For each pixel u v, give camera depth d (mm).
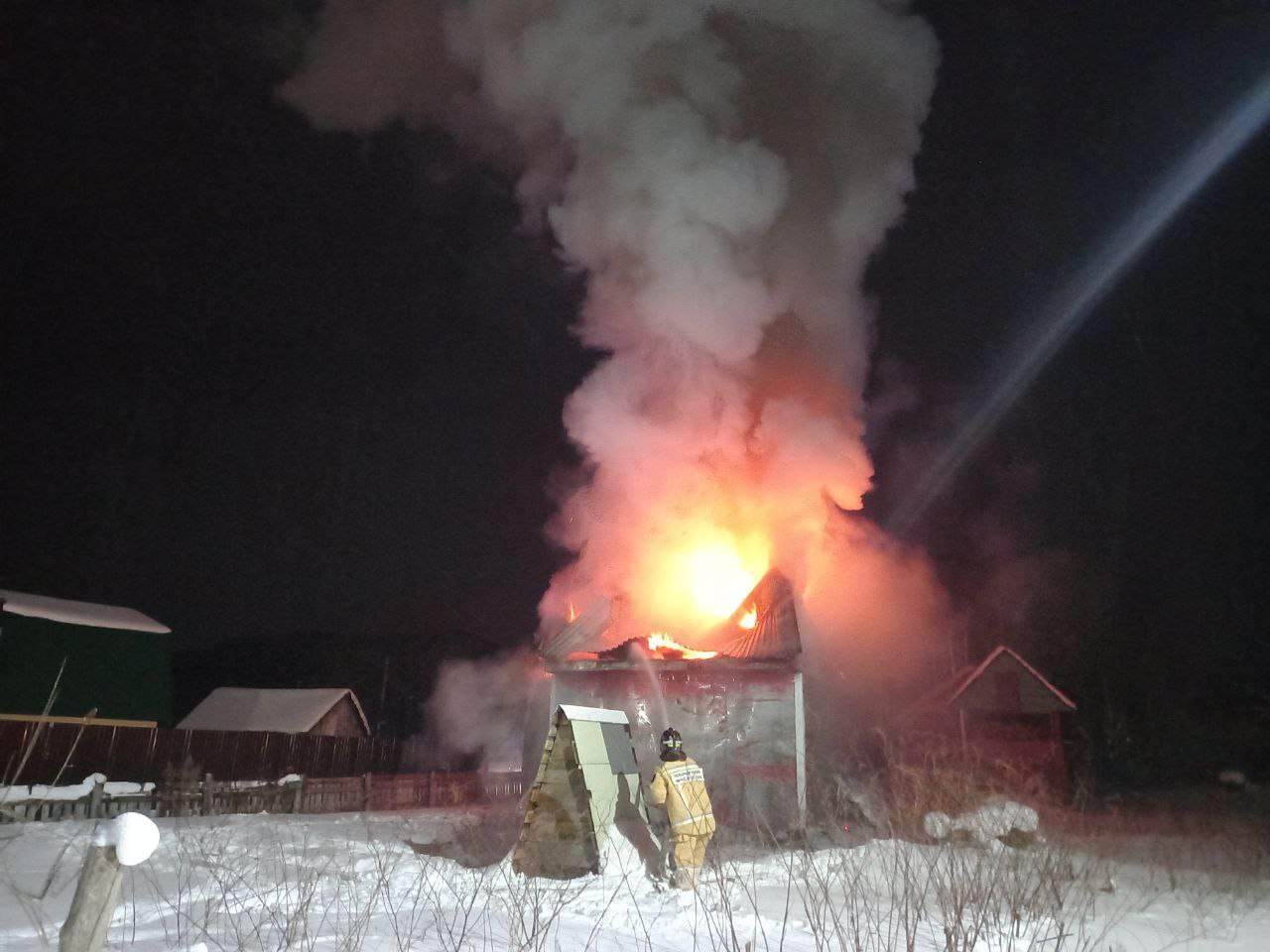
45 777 16328
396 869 7844
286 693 28156
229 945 5090
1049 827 11383
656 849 8141
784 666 12367
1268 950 6086
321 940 5289
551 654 13383
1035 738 25391
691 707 12500
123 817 2990
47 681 19469
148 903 6258
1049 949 5781
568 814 7887
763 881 8008
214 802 16141
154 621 22516
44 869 8078
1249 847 11609
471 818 13070
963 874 6953
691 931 5844
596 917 6230
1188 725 31516
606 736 8516
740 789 11977
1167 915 7258
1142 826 15938
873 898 7125
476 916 6090
